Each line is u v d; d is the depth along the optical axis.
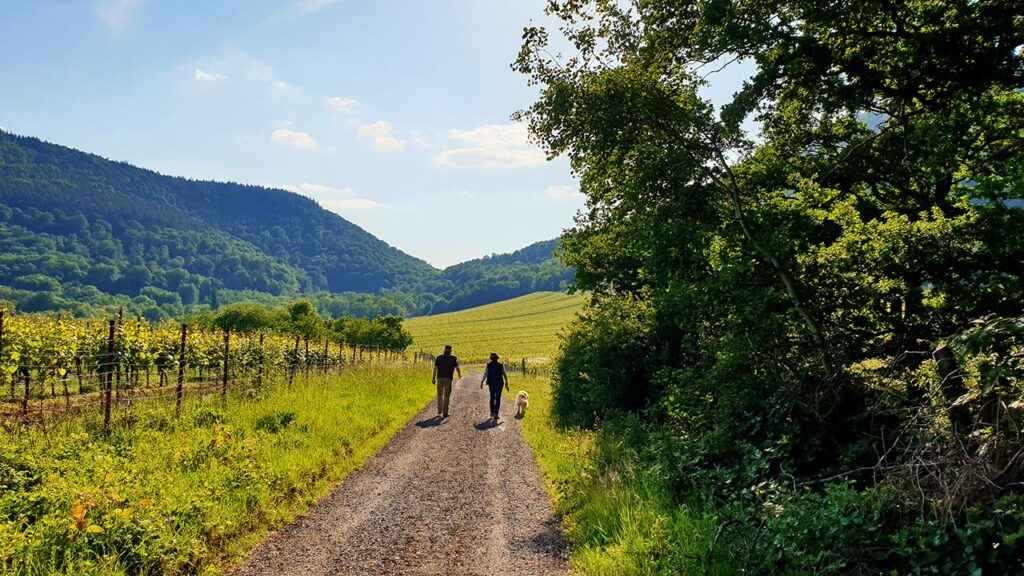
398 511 7.16
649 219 10.18
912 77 9.33
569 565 5.62
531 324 139.00
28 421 8.86
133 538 5.19
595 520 6.48
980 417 5.04
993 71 8.36
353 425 11.58
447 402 15.63
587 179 11.35
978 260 8.77
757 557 4.95
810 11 8.83
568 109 9.37
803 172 12.12
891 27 9.54
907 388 6.69
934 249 8.66
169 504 5.96
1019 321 4.59
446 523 6.79
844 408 7.51
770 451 6.67
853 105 9.54
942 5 8.91
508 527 6.71
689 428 9.06
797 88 9.86
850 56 9.57
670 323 13.68
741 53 9.64
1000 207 9.35
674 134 9.32
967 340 4.82
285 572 5.30
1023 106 9.49
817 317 8.57
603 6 9.70
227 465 7.71
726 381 8.60
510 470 9.52
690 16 9.57
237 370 15.19
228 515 6.20
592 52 9.61
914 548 4.45
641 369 14.05
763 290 8.87
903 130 10.77
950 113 9.49
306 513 6.92
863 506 4.95
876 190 13.20
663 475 7.34
